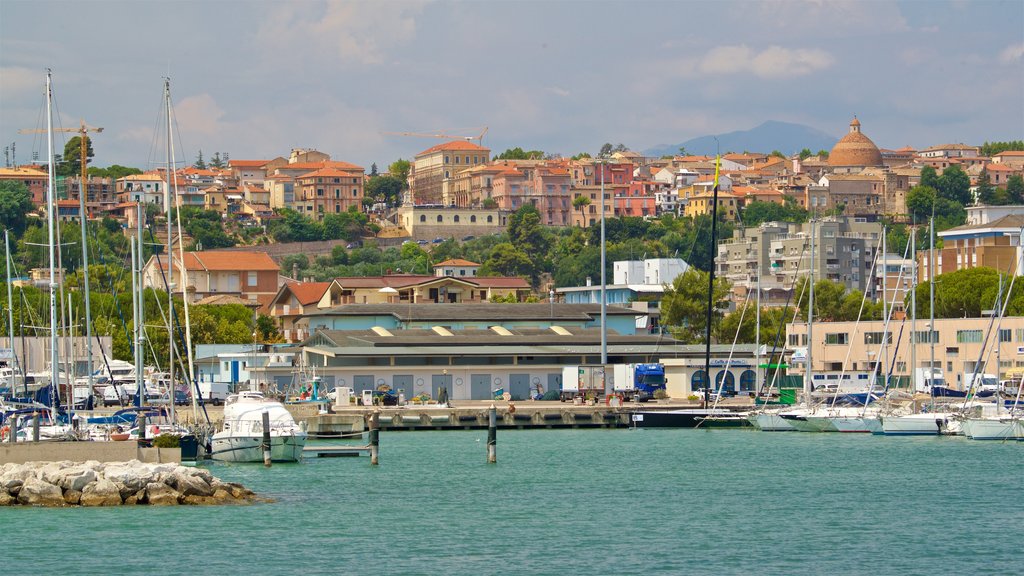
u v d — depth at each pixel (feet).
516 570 421.18
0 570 416.46
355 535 472.44
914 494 576.20
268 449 650.43
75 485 514.68
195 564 424.87
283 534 471.62
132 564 424.46
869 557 442.09
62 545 447.01
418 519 504.84
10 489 512.22
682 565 429.38
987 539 472.03
